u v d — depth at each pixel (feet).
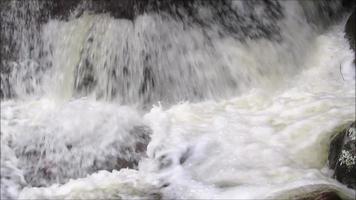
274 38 30.17
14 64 29.32
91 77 28.35
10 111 27.94
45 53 29.19
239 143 24.12
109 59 28.17
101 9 28.91
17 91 29.25
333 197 18.43
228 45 29.27
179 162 23.65
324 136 23.63
